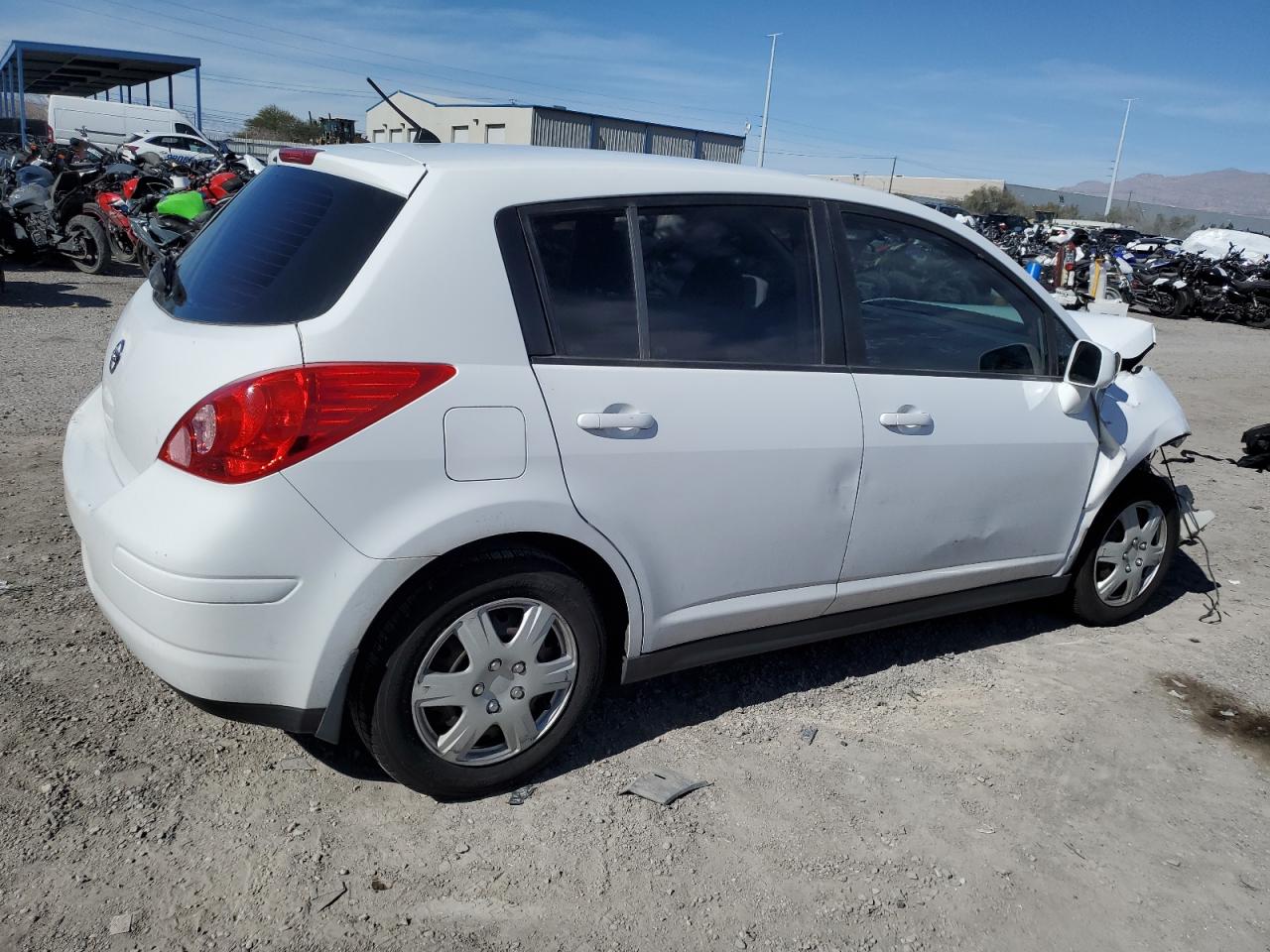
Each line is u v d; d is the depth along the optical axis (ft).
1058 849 9.48
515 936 7.82
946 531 11.71
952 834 9.54
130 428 8.68
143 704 10.28
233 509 7.67
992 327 12.10
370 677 8.47
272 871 8.22
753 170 10.68
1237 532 19.53
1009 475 12.05
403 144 10.01
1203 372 40.75
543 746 9.49
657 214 9.70
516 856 8.69
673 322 9.64
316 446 7.80
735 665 12.47
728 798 9.75
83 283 38.52
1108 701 12.34
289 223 9.05
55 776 9.04
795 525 10.39
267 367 7.76
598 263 9.29
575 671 9.47
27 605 12.00
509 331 8.66
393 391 8.06
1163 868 9.36
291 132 190.19
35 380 22.61
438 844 8.74
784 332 10.35
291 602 7.93
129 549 7.89
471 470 8.38
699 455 9.57
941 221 11.68
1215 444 27.35
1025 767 10.77
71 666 10.80
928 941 8.21
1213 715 12.23
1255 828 10.07
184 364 8.20
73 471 9.43
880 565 11.31
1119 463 13.15
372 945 7.60
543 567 8.93
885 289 11.15
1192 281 63.57
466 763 9.14
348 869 8.34
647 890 8.45
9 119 111.34
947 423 11.32
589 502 9.01
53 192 40.65
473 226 8.60
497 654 8.94
